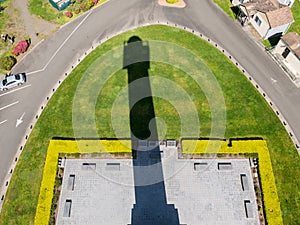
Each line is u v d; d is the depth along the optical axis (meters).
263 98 42.09
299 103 41.78
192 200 34.81
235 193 35.12
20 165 37.19
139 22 50.81
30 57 46.88
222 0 53.94
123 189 35.56
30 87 43.56
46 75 44.81
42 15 51.94
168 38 48.56
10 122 40.47
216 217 33.72
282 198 34.47
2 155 37.94
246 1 50.59
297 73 44.22
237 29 49.97
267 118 40.31
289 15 46.53
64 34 49.53
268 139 38.59
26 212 34.09
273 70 45.00
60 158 37.56
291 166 36.59
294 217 33.34
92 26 50.47
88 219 33.75
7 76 44.91
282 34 48.59
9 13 52.31
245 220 33.47
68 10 52.16
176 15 51.84
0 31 49.91
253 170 36.56
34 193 35.25
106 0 54.06
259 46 47.84
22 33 49.78
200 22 50.81
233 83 43.53
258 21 48.31
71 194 35.25
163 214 34.03
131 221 33.69
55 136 39.12
